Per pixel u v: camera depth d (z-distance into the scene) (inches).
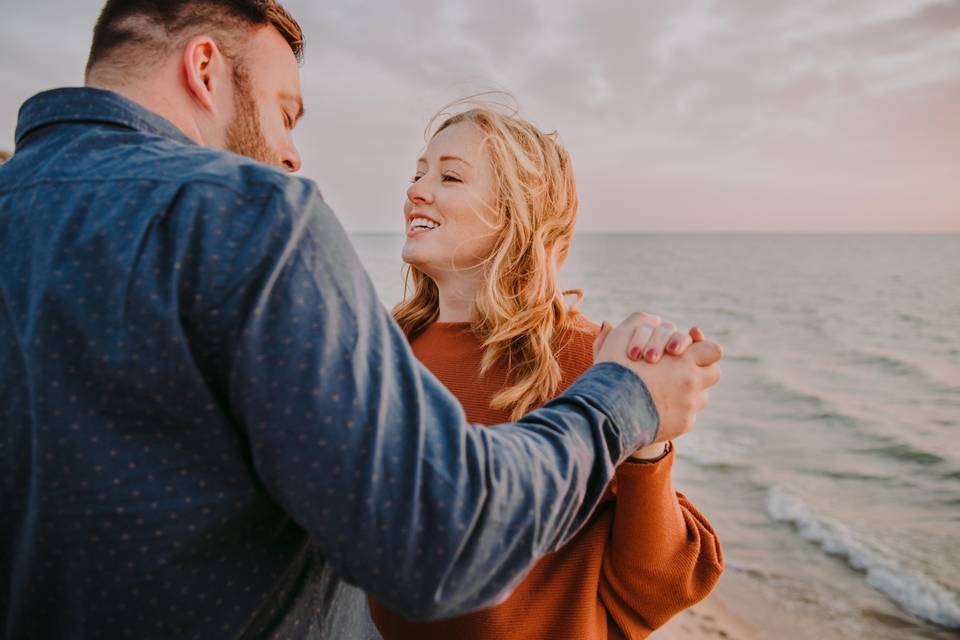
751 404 601.3
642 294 1739.7
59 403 27.5
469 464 27.4
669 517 52.3
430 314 80.4
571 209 72.2
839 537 310.5
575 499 30.8
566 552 56.7
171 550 28.2
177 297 27.0
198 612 29.7
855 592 260.4
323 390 26.5
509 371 61.4
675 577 53.9
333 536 26.6
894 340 1029.8
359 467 26.3
